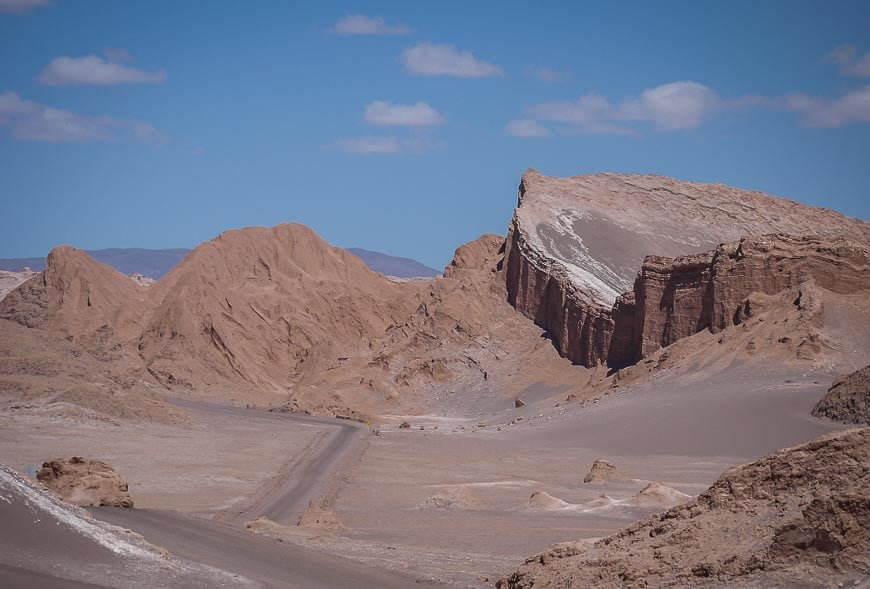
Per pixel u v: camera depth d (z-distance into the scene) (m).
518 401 146.50
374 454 103.31
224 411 145.75
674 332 132.25
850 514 25.95
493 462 98.44
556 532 58.69
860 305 117.31
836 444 29.62
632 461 94.38
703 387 111.88
